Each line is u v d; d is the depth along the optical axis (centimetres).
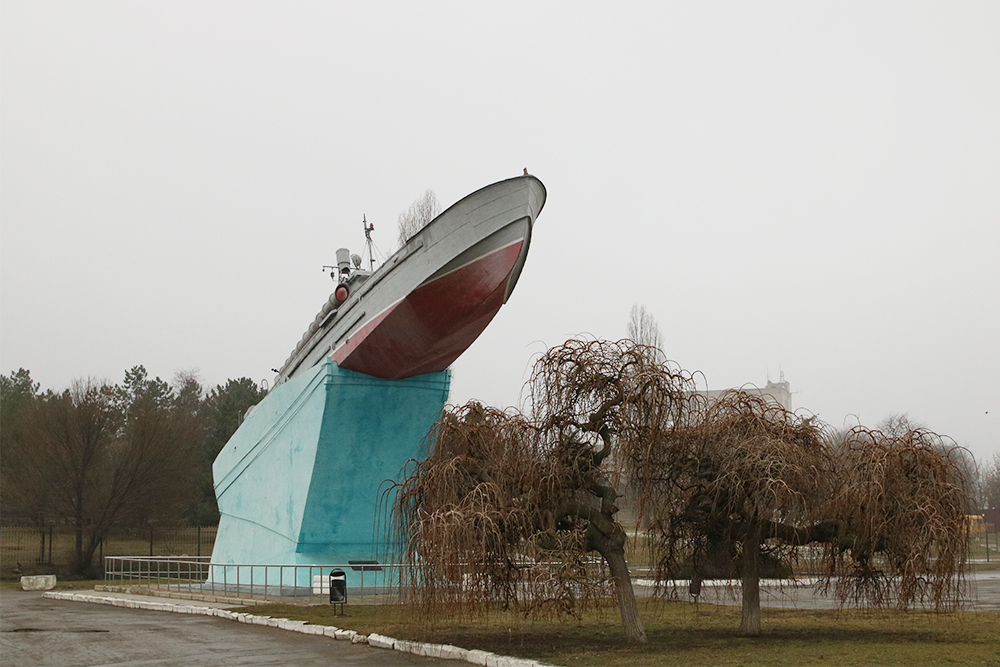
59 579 4516
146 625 2042
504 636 1670
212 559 3219
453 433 1614
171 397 8925
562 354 1554
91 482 4725
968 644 1520
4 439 5094
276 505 2767
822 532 1581
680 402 1547
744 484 1503
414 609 1486
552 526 1511
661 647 1487
